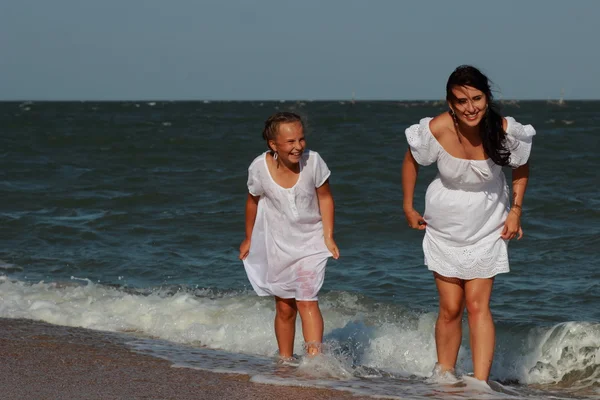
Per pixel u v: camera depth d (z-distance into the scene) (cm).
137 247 1348
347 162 2575
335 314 877
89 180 2314
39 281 1084
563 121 6769
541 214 1641
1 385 579
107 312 888
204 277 1118
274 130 614
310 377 620
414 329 816
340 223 1530
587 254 1238
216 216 1609
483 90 550
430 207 603
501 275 1116
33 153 3247
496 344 760
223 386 586
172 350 717
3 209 1753
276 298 680
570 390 665
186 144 3762
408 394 572
